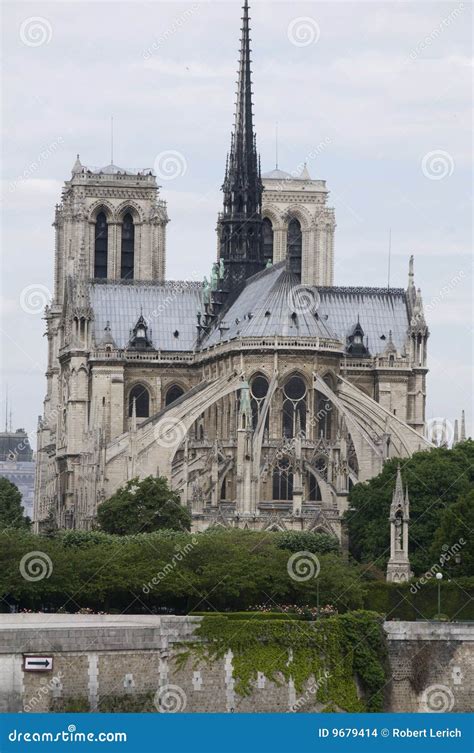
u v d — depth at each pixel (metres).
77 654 197.62
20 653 195.00
